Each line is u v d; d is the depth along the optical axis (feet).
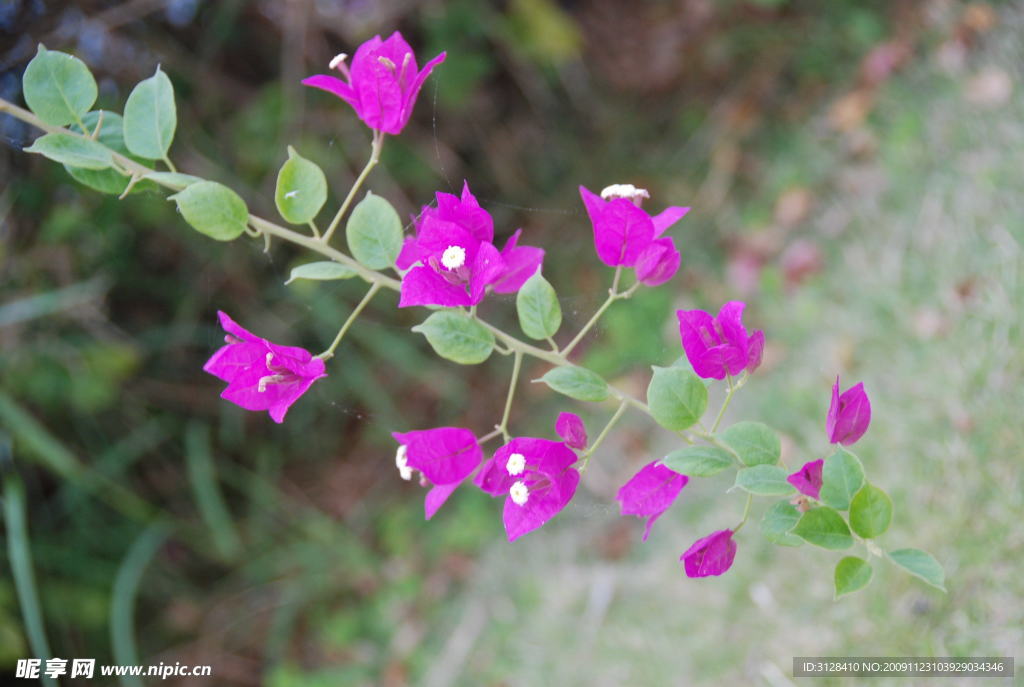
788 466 2.90
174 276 4.23
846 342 3.12
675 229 4.28
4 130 3.60
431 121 4.52
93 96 1.87
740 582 2.75
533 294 1.83
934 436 2.67
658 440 3.47
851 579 1.78
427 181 4.50
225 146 4.28
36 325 3.83
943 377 2.75
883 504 1.76
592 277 4.28
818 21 4.40
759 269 3.76
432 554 3.71
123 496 3.91
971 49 3.69
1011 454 2.50
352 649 3.60
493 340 1.82
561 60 4.53
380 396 4.24
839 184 3.79
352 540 3.95
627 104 4.72
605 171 4.62
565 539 3.41
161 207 3.91
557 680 2.94
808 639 2.56
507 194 4.65
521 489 1.78
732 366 1.80
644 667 2.78
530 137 4.73
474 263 1.78
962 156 3.34
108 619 3.84
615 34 4.78
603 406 3.76
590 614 3.05
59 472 3.84
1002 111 3.31
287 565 3.98
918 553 1.77
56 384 3.85
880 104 3.87
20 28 3.67
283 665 3.64
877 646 2.46
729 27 4.54
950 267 3.01
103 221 3.89
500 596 3.38
